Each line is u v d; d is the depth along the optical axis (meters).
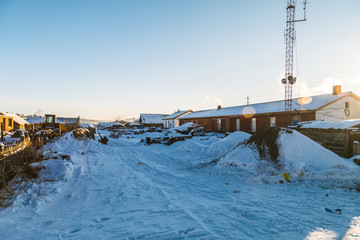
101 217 4.96
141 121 75.31
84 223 4.64
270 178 7.64
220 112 37.47
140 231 4.12
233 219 4.66
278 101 31.75
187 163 11.59
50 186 7.02
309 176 7.50
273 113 26.94
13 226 4.51
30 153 9.09
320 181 7.20
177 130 27.03
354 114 25.28
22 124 35.78
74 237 3.98
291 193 6.43
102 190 7.13
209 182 8.09
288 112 25.31
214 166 9.92
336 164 7.95
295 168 7.88
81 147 16.98
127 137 35.19
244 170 8.52
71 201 6.14
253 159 8.84
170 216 4.87
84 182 8.05
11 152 8.84
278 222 4.44
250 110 31.86
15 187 6.38
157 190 7.07
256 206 5.41
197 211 5.17
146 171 10.13
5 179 6.48
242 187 7.30
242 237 3.83
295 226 4.24
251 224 4.38
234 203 5.72
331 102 23.16
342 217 4.63
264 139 9.54
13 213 5.08
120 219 4.80
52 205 5.84
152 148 19.66
